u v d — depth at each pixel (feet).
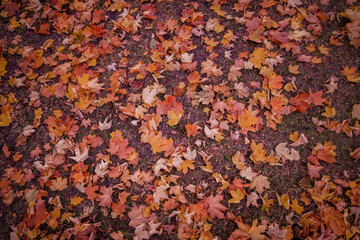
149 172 8.25
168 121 8.58
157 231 7.59
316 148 8.35
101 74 9.59
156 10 10.43
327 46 9.59
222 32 10.05
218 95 9.11
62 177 8.37
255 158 8.24
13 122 9.05
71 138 8.72
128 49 9.95
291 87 9.02
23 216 8.04
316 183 7.86
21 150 8.73
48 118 8.91
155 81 9.40
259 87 9.11
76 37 10.00
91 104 9.11
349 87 9.04
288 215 7.66
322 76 9.23
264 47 9.68
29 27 10.26
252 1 10.36
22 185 8.27
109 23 10.34
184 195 8.13
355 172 8.12
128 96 9.20
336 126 8.49
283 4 10.26
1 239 7.87
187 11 10.19
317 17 9.93
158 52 9.59
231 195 7.97
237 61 9.41
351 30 9.49
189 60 9.43
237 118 8.70
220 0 10.41
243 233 7.32
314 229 7.29
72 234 7.70
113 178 8.34
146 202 8.06
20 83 9.30
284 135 8.66
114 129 8.93
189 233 7.42
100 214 8.02
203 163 8.50
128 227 7.89
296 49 9.48
